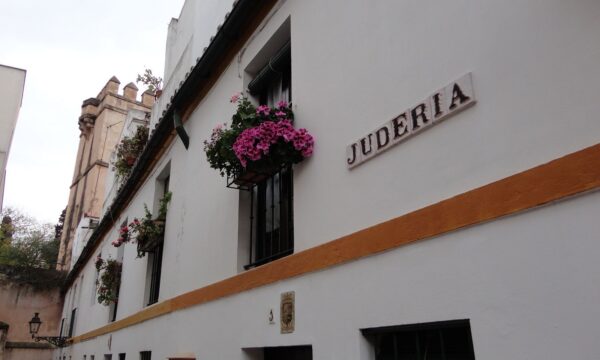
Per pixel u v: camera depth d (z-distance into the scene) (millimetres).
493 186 2234
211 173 5789
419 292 2527
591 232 1827
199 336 5133
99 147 28734
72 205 30281
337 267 3182
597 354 1732
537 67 2164
